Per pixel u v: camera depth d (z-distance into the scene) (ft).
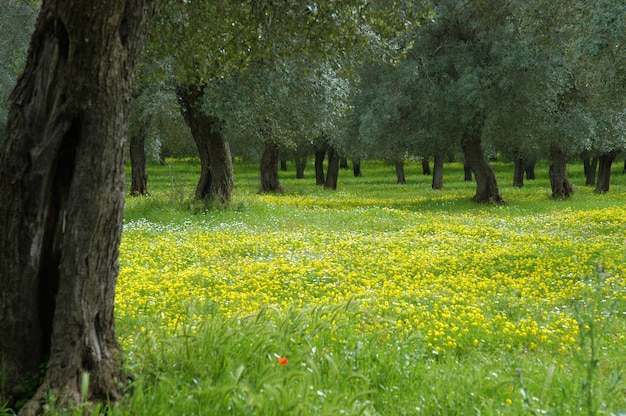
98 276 15.58
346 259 47.47
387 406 16.43
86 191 15.30
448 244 56.18
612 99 68.33
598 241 56.65
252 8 27.94
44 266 15.64
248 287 37.06
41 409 14.34
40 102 15.39
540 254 49.14
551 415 14.97
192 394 14.23
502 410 15.98
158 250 50.83
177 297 32.86
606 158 141.38
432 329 26.05
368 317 25.68
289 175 229.66
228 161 80.64
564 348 24.22
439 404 16.44
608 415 14.70
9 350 15.40
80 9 14.64
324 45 29.60
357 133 108.99
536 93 87.97
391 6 29.07
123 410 14.64
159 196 82.48
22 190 15.24
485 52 92.27
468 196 119.75
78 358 15.12
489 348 24.79
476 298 33.58
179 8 27.68
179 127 111.45
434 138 97.04
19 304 15.35
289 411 13.44
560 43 71.97
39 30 15.44
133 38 15.83
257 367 16.88
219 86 68.18
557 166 117.50
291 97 73.20
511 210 95.76
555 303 33.35
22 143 15.34
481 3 45.83
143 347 17.79
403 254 50.14
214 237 59.21
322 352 18.85
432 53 95.40
